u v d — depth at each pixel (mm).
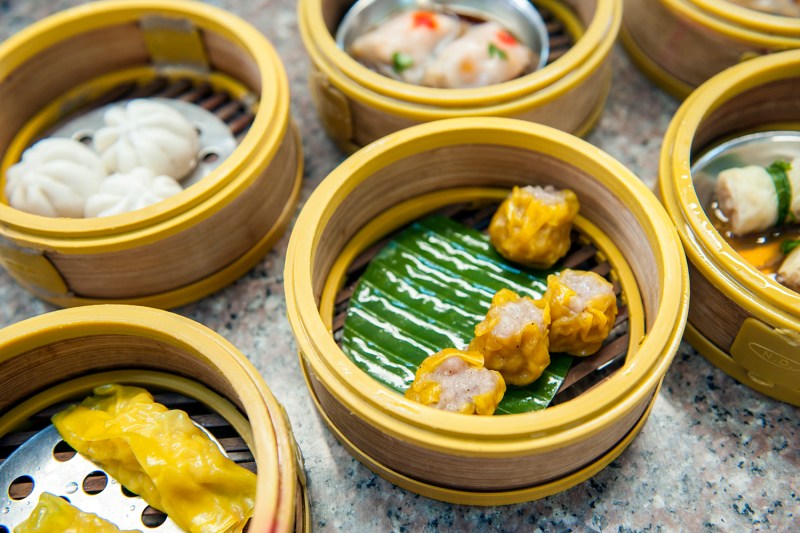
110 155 464
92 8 470
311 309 369
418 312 425
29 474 391
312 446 413
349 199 413
